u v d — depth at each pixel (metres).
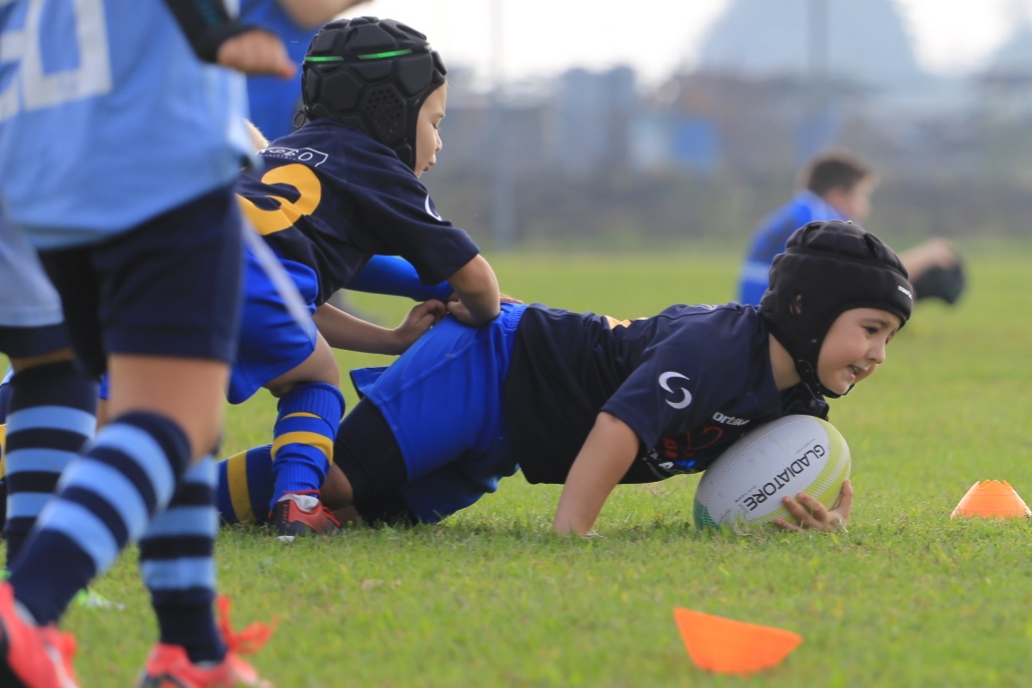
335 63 13.26
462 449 13.35
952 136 133.62
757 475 12.74
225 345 7.02
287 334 12.32
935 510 14.82
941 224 123.12
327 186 12.91
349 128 13.36
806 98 132.12
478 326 13.58
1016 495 14.77
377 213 12.90
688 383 12.20
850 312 12.29
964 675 7.65
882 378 32.91
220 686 7.27
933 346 42.53
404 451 13.05
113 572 10.40
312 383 12.97
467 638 8.37
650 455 12.84
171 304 6.89
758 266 38.25
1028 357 38.81
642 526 13.41
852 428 23.86
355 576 10.18
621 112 131.50
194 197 6.89
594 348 13.16
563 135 130.38
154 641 8.33
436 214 13.25
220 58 6.74
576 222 121.25
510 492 16.80
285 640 8.33
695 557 11.02
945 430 23.56
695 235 122.50
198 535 7.38
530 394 13.20
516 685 7.43
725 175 126.62
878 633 8.59
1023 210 124.06
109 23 7.05
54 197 6.98
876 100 133.12
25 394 9.34
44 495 9.20
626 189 124.12
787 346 12.57
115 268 6.97
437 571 10.48
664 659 7.94
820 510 12.65
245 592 9.69
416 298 14.66
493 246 117.94
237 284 7.12
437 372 13.25
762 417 12.83
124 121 6.93
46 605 6.41
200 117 6.98
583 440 13.19
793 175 126.50
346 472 13.04
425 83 13.52
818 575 10.29
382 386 13.25
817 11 130.75
